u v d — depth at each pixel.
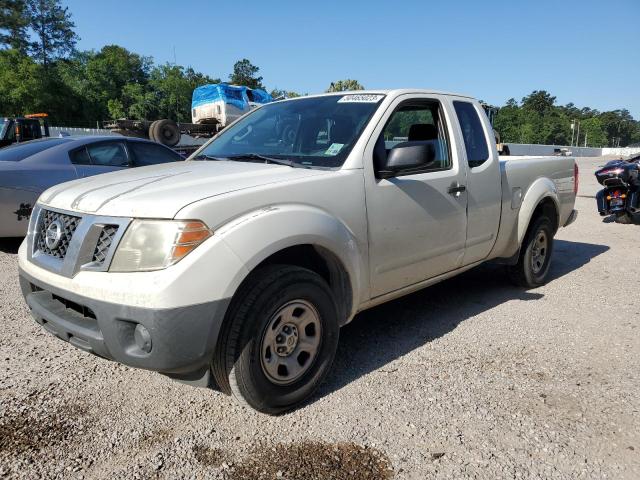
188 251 2.57
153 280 2.51
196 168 3.48
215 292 2.58
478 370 3.60
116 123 20.97
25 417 2.92
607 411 3.08
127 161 7.68
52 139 7.48
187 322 2.53
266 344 2.87
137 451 2.64
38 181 6.59
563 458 2.63
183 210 2.60
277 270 2.89
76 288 2.69
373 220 3.44
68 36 76.12
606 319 4.65
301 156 3.66
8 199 6.36
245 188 2.90
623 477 2.50
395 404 3.13
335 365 3.66
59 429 2.82
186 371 2.66
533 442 2.76
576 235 9.00
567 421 2.97
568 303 5.11
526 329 4.38
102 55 69.94
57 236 2.92
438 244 4.01
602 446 2.74
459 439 2.78
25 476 2.43
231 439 2.76
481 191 4.41
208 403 3.13
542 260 5.64
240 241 2.68
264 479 2.45
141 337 2.54
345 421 2.94
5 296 4.96
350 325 4.46
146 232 2.60
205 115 23.22
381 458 2.62
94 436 2.76
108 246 2.68
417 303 5.07
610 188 10.03
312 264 3.39
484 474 2.50
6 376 3.38
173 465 2.54
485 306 4.98
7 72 55.16
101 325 2.62
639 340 4.17
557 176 5.67
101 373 3.47
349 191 3.30
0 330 4.12
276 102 4.56
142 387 3.30
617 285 5.77
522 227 5.05
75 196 3.04
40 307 3.00
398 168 3.46
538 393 3.28
